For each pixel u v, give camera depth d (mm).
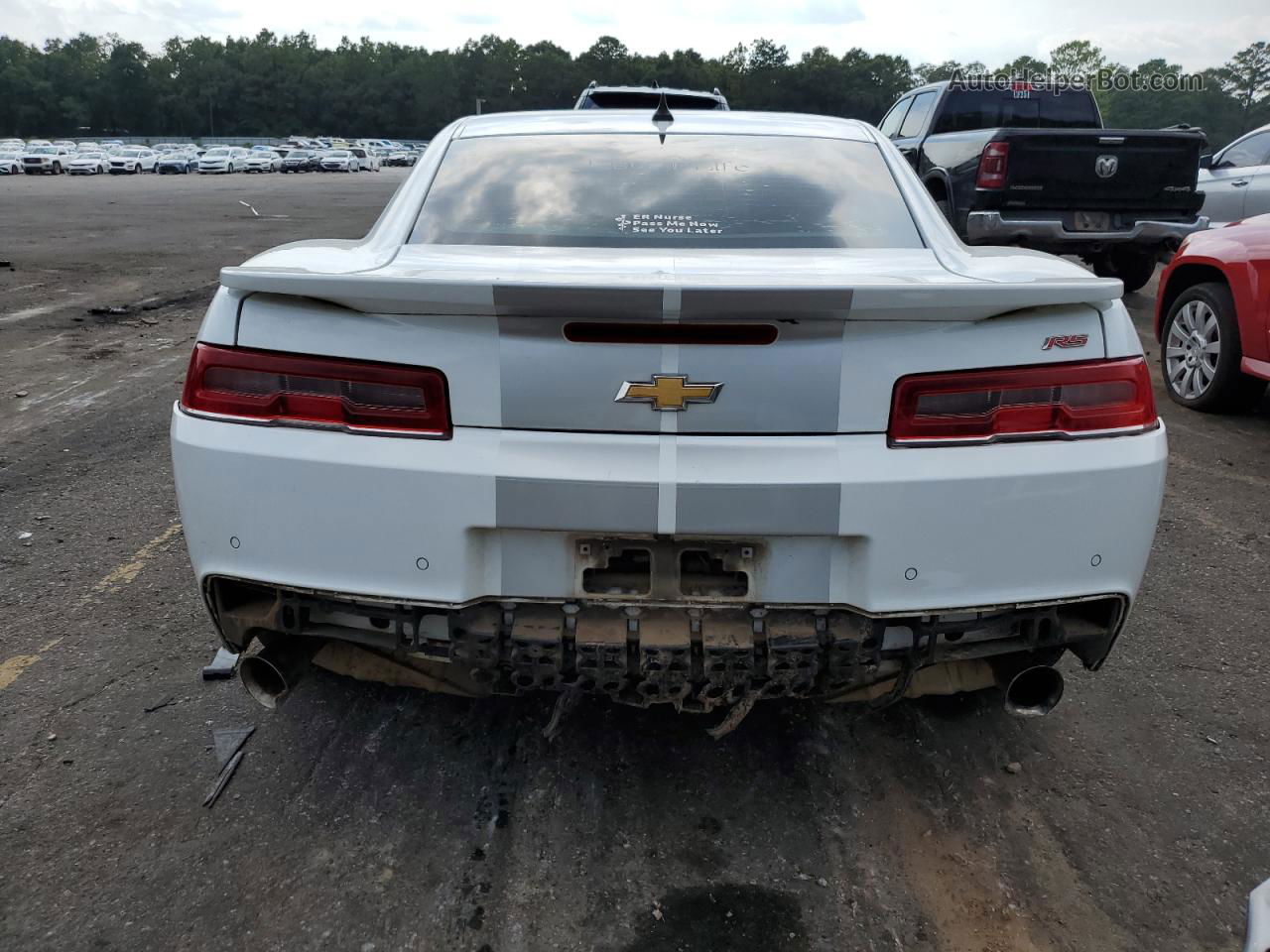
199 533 2227
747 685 2178
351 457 2088
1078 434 2125
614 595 2150
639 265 2312
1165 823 2471
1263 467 5117
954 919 2178
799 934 2135
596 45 136375
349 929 2121
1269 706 2971
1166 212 8875
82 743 2723
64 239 16469
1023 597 2164
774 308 1964
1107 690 3047
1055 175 8594
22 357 7398
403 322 2061
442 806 2500
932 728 2844
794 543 2107
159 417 5820
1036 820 2482
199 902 2184
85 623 3377
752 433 2057
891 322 2035
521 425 2064
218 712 2875
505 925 2141
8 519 4270
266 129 143125
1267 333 5367
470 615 2170
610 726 2828
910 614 2135
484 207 2697
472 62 142875
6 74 134125
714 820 2473
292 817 2451
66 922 2119
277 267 2268
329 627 2268
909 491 2055
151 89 140500
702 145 3006
